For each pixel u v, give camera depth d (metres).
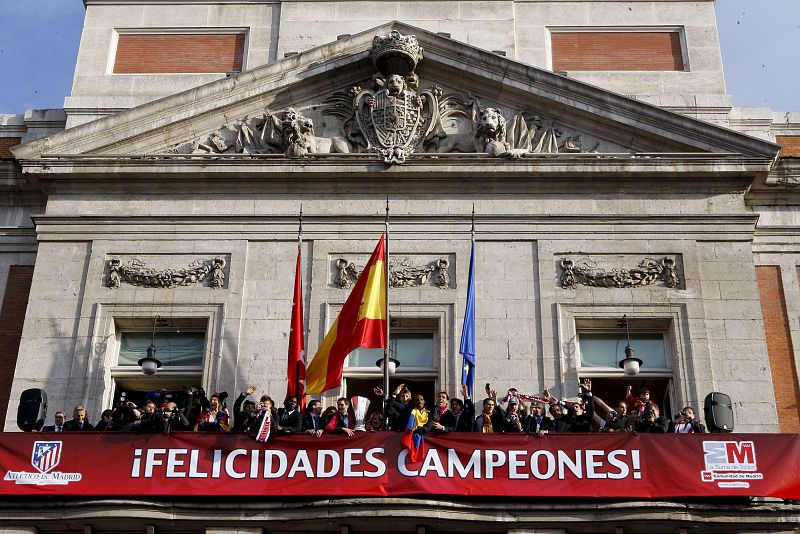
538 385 19.98
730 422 18.19
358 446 17.58
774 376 20.70
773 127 23.34
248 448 17.62
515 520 17.31
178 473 17.55
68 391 20.03
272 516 17.39
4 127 23.75
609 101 21.77
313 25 24.58
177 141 22.08
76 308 20.73
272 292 20.83
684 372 20.03
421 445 17.53
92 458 17.64
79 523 17.50
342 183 21.62
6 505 17.50
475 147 21.77
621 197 21.53
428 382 20.59
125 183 21.72
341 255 21.11
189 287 20.89
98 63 24.25
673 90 23.62
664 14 24.58
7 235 22.22
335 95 22.39
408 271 20.86
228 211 21.50
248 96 22.09
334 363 19.19
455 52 22.22
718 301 20.61
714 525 17.34
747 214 21.25
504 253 21.06
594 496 17.30
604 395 20.48
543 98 21.98
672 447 17.52
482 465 17.45
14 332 21.31
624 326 20.77
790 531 17.52
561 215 21.27
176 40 24.62
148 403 18.14
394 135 21.80
